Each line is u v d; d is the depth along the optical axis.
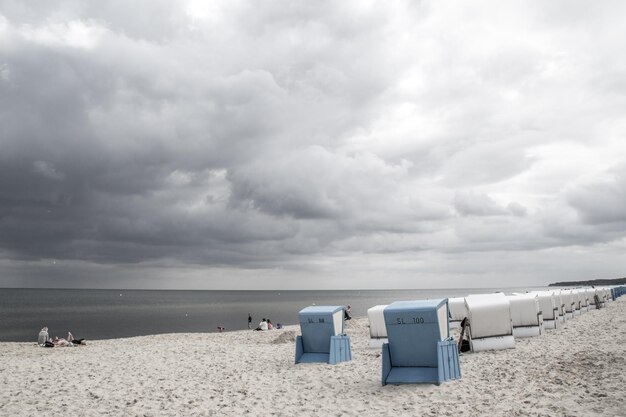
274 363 15.45
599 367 11.34
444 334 11.52
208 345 22.80
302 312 15.30
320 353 15.24
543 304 23.97
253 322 68.75
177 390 11.05
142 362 16.02
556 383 9.97
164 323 68.12
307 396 10.23
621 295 68.31
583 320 28.20
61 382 12.09
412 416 8.19
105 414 8.87
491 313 16.95
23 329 58.47
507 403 8.63
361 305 135.62
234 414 8.79
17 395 10.55
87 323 68.50
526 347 16.97
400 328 11.21
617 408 7.70
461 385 10.40
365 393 10.32
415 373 10.98
